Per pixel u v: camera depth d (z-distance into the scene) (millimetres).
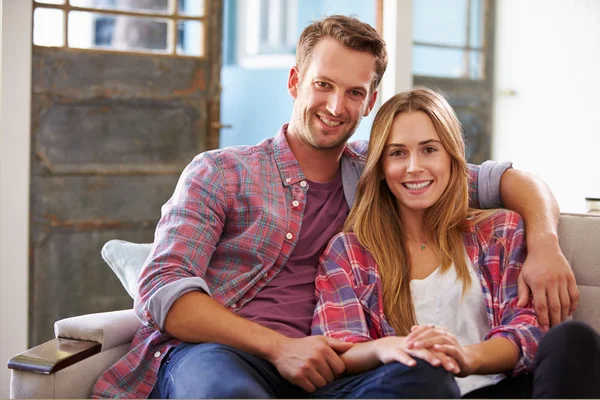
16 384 1634
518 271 1790
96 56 3141
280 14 5285
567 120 3785
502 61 3883
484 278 1821
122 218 3238
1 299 2936
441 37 3748
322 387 1602
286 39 5273
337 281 1828
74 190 3131
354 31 1928
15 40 2941
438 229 1878
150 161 3283
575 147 3764
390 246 1871
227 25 5387
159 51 3279
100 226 3193
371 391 1484
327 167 1993
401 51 3631
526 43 3873
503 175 1993
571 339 1438
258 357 1672
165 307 1674
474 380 1672
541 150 3877
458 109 3812
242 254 1870
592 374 1423
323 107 1924
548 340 1467
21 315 2973
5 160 2936
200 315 1658
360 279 1849
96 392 1730
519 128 3900
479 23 3830
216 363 1584
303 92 1952
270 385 1672
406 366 1453
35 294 3076
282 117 5285
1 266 2934
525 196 1914
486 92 3859
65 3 3061
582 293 1888
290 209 1924
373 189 1913
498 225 1864
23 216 2973
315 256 1919
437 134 1864
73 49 3094
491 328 1765
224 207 1883
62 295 3133
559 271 1708
